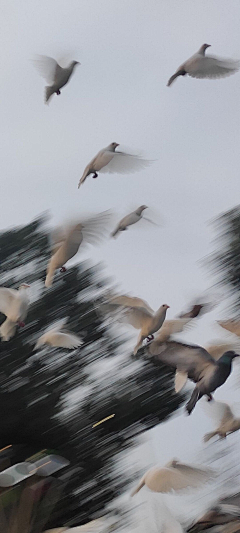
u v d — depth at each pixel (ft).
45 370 25.96
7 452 22.18
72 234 20.45
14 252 30.42
